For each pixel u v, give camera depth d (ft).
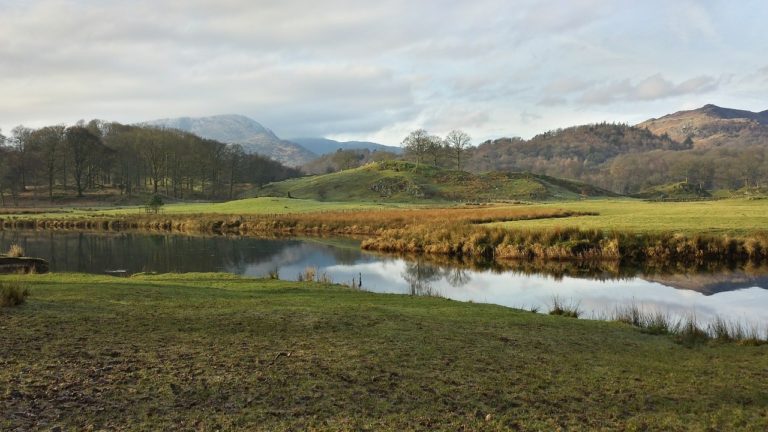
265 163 529.86
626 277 86.79
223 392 25.05
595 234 110.22
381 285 83.15
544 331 42.37
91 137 352.90
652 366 32.89
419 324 41.83
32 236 172.45
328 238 165.17
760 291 72.95
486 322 44.70
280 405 23.89
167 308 43.29
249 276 84.58
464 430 22.13
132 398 23.84
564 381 29.25
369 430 21.72
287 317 41.52
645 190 598.34
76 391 24.29
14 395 23.36
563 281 84.94
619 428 23.00
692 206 202.18
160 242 154.30
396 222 176.04
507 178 446.60
